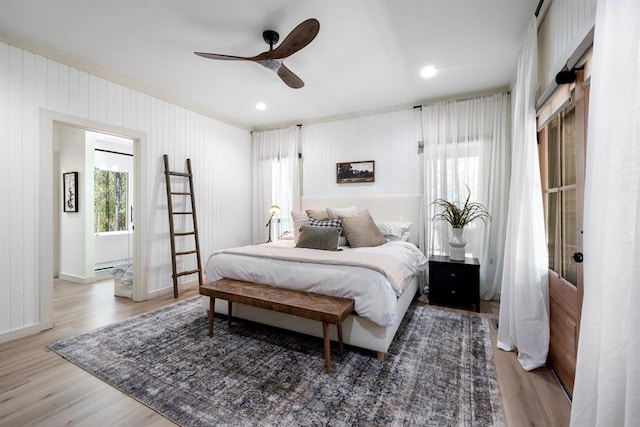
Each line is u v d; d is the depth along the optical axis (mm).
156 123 3506
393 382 1743
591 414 997
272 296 2123
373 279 2025
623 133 906
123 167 5785
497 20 2135
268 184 4898
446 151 3588
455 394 1625
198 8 2023
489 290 3365
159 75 3066
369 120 4117
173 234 3555
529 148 1974
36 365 1953
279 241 3688
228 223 4609
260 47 2531
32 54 2455
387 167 4000
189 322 2707
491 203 3352
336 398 1595
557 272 1827
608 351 907
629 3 888
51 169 2582
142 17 2123
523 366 1891
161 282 3598
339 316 1779
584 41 1325
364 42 2434
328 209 3676
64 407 1533
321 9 2029
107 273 4770
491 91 3393
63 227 4469
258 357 2047
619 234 911
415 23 2178
